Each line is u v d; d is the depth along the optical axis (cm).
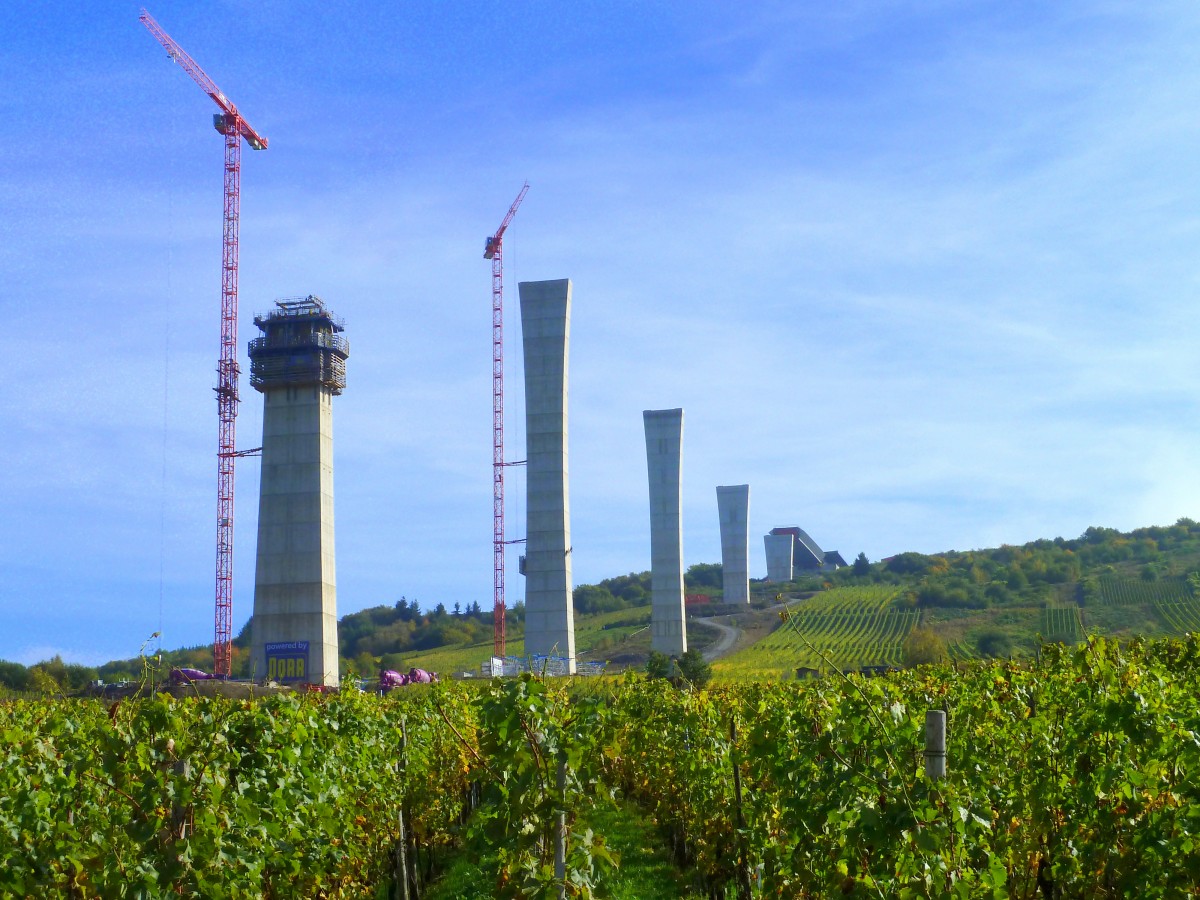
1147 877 737
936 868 698
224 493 9256
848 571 19312
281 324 7506
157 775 773
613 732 881
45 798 801
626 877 1603
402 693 2408
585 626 16250
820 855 864
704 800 1459
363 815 1327
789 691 1430
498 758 829
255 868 831
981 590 13238
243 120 9594
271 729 1013
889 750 789
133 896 730
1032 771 873
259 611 7138
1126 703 794
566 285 7700
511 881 810
